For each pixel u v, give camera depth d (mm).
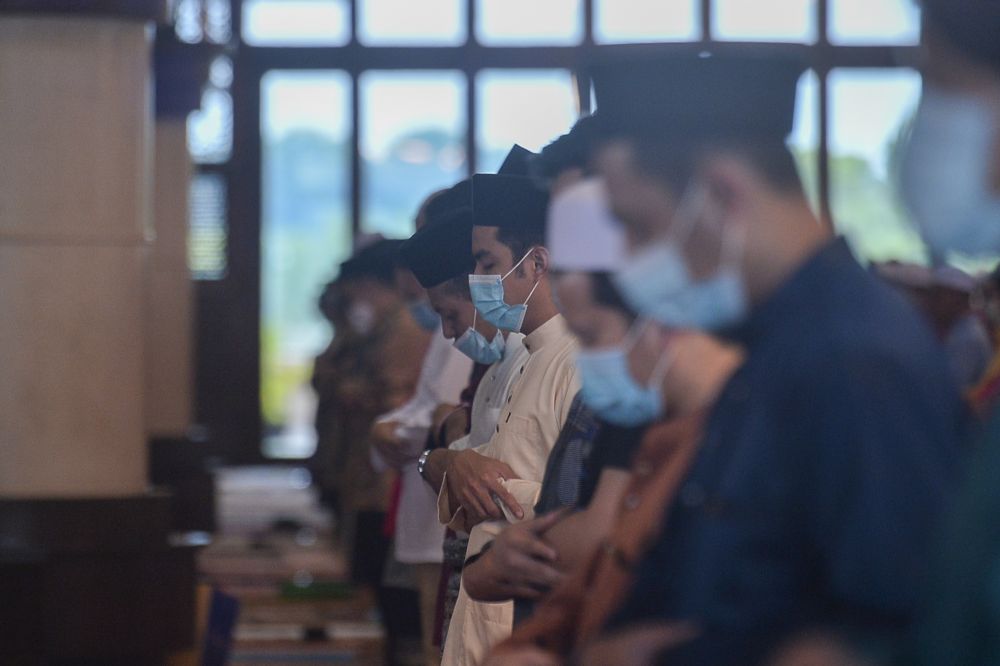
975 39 2488
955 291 7719
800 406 2689
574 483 4348
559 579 3859
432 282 5844
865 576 2574
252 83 26984
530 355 5289
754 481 2723
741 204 2822
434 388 7328
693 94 2830
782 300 2803
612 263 2932
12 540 9969
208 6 26031
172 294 19250
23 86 9883
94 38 9969
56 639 10031
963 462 2615
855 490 2602
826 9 24922
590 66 2936
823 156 24609
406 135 26875
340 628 13500
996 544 2180
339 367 12500
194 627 10406
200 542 10492
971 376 6461
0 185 9891
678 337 3070
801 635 2668
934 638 2236
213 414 27438
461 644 5145
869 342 2672
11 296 9922
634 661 2875
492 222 5172
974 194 2551
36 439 10008
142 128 10141
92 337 10047
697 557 2783
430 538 7281
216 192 27219
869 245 18344
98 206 10008
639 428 3768
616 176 2885
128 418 10195
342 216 27078
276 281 27375
